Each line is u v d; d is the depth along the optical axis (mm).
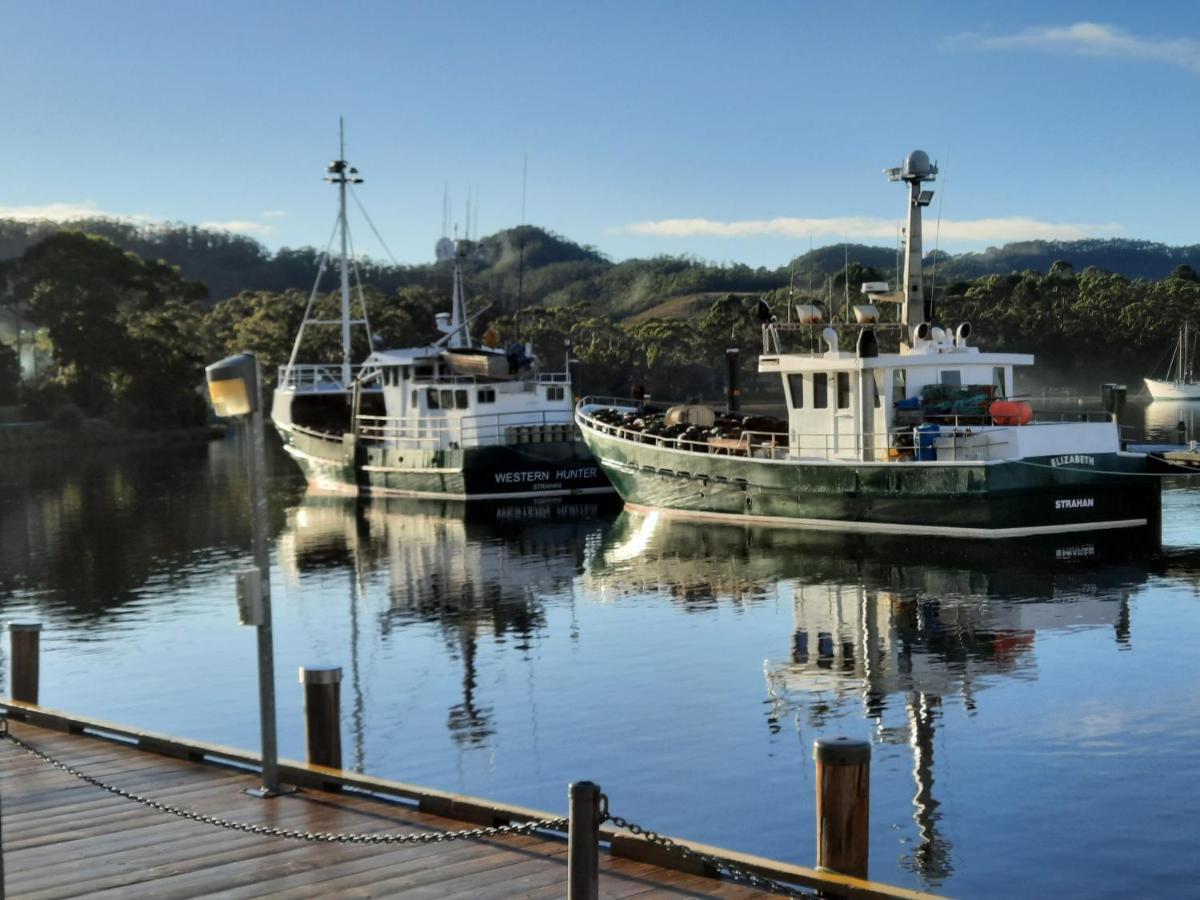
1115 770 14969
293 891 10008
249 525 43156
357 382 51656
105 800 12758
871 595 26234
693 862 10109
